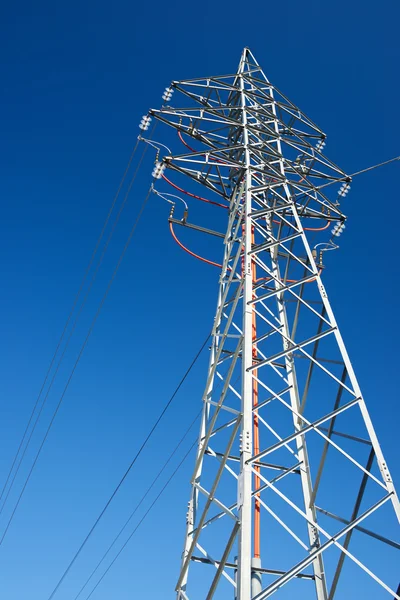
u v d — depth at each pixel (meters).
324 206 24.03
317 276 16.25
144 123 22.83
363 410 12.60
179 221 23.25
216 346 18.23
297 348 14.00
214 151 22.16
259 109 25.16
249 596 9.45
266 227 22.20
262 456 11.58
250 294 15.07
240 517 10.61
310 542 14.45
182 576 12.59
